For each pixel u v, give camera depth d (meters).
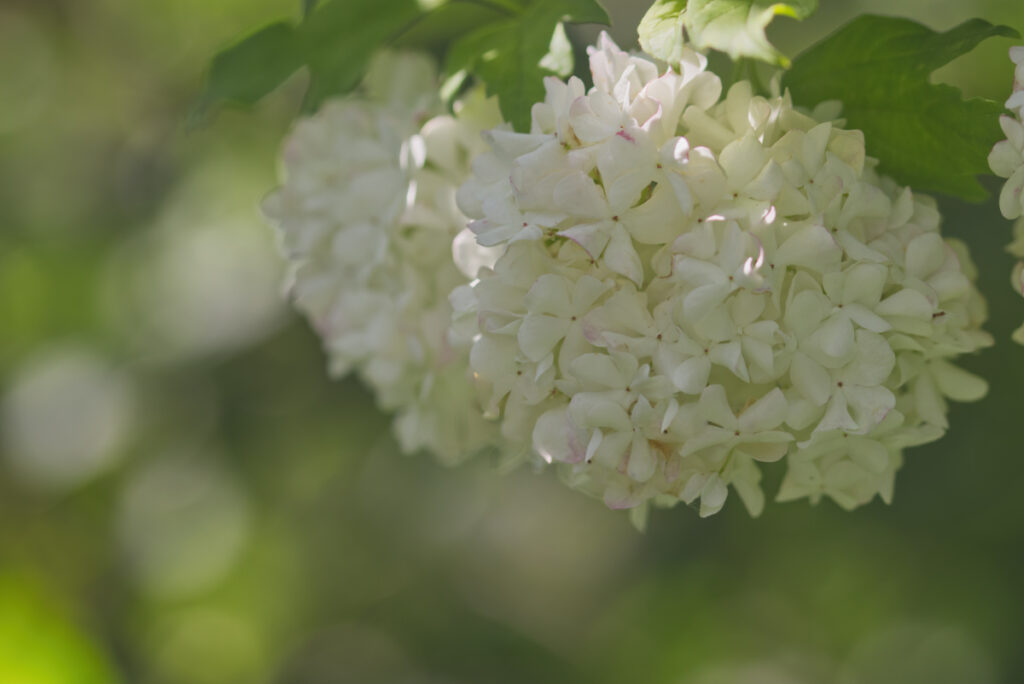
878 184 0.65
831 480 0.65
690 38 0.62
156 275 1.11
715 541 1.03
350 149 0.68
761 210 0.63
